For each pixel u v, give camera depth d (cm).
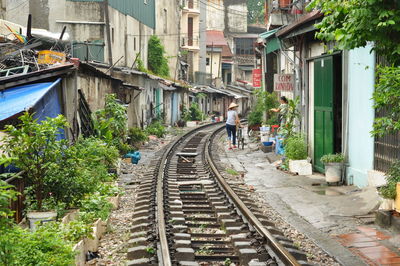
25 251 627
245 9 8488
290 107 1897
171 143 2672
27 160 875
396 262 771
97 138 1611
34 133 891
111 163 1552
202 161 1964
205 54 7194
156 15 4859
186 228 930
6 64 1656
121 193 1232
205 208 1141
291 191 1359
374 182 1209
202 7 7106
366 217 1041
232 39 8362
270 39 2230
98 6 3025
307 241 900
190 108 5150
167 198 1209
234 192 1243
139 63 3884
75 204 987
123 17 3522
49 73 1420
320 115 1627
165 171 1661
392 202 977
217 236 907
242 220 984
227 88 7312
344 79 1420
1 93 1330
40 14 3002
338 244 870
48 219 855
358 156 1344
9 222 600
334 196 1258
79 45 3006
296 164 1636
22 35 2100
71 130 1509
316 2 779
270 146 2291
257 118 3183
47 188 930
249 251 758
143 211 1054
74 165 954
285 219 1065
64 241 722
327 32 773
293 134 1850
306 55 1762
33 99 1181
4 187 591
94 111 1977
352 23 722
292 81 1984
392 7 710
